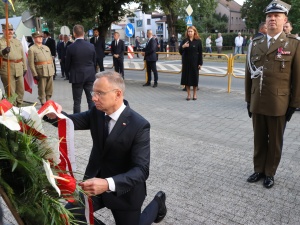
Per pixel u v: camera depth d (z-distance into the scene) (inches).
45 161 65.2
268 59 146.9
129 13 550.3
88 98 279.3
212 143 216.4
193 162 184.7
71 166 79.8
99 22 527.8
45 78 319.0
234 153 198.2
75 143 215.9
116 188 82.9
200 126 260.5
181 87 450.3
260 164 159.8
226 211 135.6
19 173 68.0
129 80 523.8
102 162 95.2
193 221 128.8
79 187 75.3
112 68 623.2
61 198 72.9
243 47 1143.0
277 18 142.9
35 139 70.3
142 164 89.0
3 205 81.4
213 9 1325.0
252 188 154.6
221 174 169.6
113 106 91.1
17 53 285.3
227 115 293.4
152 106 330.3
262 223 127.0
